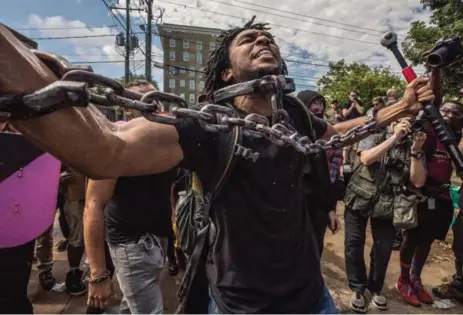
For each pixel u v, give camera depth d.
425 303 3.56
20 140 1.52
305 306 1.27
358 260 3.35
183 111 0.86
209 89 1.46
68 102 0.65
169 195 2.21
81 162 0.83
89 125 0.80
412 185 3.05
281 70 1.40
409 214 3.01
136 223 2.00
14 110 0.65
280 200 1.19
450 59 1.29
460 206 3.57
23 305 1.68
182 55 60.31
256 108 1.26
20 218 1.56
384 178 3.09
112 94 0.76
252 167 1.15
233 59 1.34
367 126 1.29
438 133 1.41
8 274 1.59
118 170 0.94
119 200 1.99
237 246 1.21
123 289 2.04
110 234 2.05
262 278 1.21
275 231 1.20
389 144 2.84
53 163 1.70
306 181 1.40
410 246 3.52
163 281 3.83
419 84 1.33
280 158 1.19
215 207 1.22
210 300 1.33
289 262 1.24
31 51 0.73
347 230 3.40
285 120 1.16
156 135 1.03
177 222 1.47
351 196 3.25
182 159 1.09
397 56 1.42
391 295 3.70
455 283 3.69
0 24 0.64
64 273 3.92
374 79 27.58
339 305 3.47
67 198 3.12
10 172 1.51
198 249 1.31
